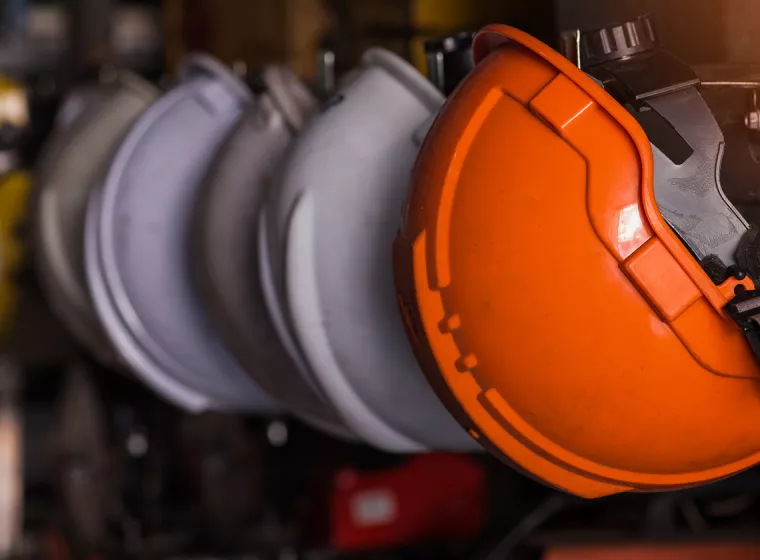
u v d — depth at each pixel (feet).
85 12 7.80
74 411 6.71
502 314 2.56
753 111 2.72
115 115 4.99
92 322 5.19
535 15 4.17
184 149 4.15
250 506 6.88
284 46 6.43
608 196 2.47
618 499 6.44
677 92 2.53
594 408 2.57
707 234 2.49
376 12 5.55
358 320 3.18
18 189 6.94
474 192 2.59
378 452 7.34
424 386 3.21
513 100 2.59
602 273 2.48
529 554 6.55
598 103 2.49
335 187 3.17
